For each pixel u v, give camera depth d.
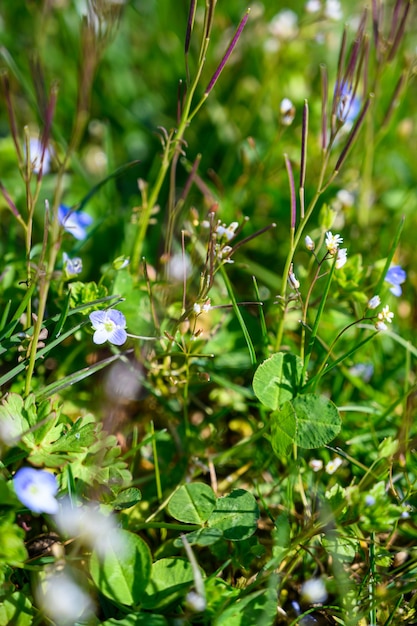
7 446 0.34
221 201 0.41
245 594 0.32
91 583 0.33
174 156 0.38
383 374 0.38
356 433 0.37
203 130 0.45
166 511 0.35
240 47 0.45
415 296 0.41
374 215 0.43
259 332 0.38
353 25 0.47
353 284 0.37
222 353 0.38
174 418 0.37
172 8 0.48
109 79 0.46
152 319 0.37
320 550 0.34
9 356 0.36
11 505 0.33
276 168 0.44
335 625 0.33
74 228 0.37
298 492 0.36
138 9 0.48
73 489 0.33
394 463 0.35
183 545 0.32
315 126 0.44
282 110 0.40
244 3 0.48
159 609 0.32
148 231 0.41
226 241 0.36
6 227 0.41
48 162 0.41
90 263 0.40
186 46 0.35
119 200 0.43
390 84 0.45
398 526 0.35
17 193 0.41
